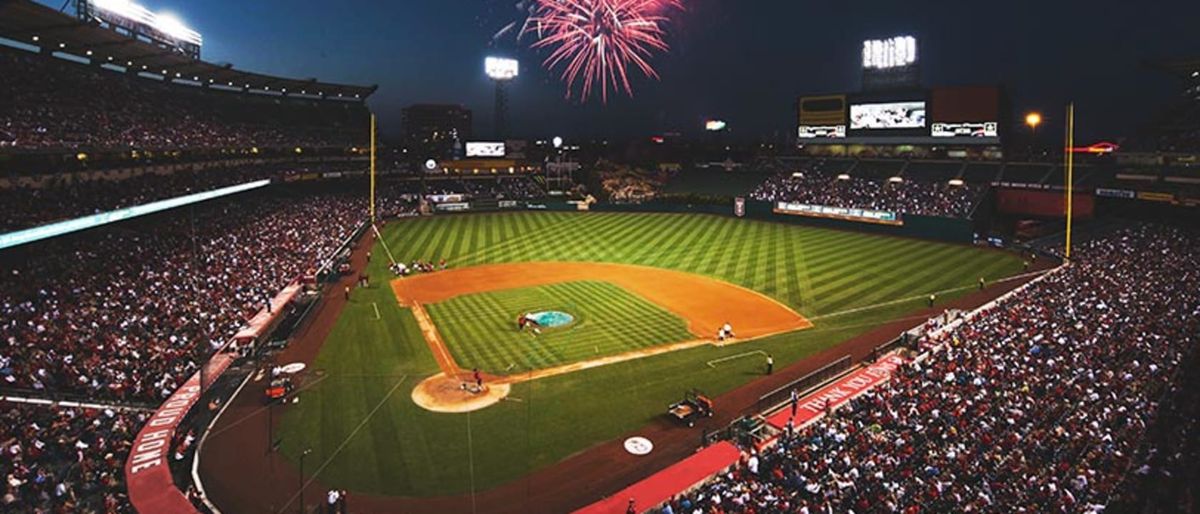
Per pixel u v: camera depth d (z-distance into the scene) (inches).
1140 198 2459.4
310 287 1884.8
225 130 2930.6
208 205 2632.9
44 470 854.5
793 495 778.8
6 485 800.9
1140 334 1243.2
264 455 950.4
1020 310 1459.2
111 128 2212.1
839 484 774.5
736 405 1130.7
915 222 2800.2
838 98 3555.6
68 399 1048.2
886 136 3400.6
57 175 1845.5
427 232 3068.4
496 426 1048.8
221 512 815.7
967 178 3127.5
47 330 1277.1
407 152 4958.2
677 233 3014.3
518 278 2113.7
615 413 1098.7
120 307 1462.8
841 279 2055.9
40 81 2182.6
